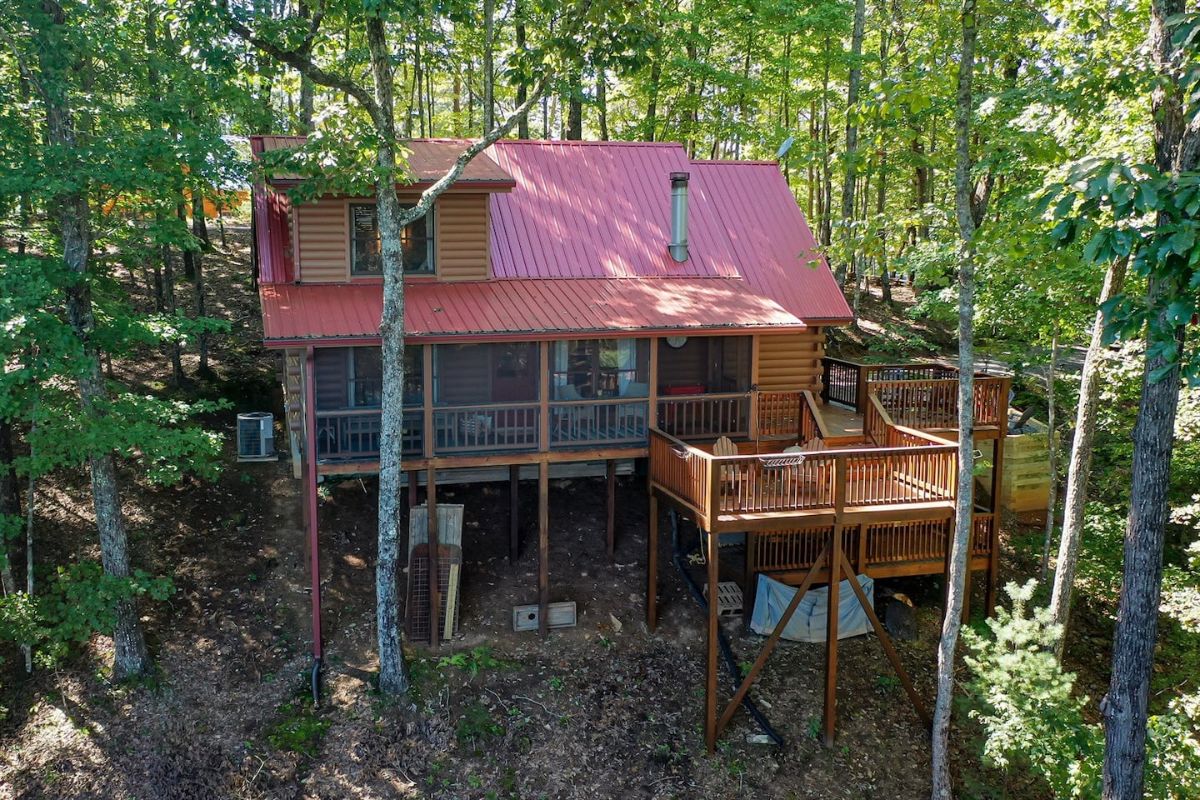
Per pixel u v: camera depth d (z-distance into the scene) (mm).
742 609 16422
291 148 13266
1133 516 9844
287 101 26672
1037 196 13047
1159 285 9000
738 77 25344
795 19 23969
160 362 21609
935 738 13383
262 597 15859
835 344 28156
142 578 13500
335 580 16297
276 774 13031
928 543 16750
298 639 15172
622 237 19219
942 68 12805
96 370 12984
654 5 19188
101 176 11750
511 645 15445
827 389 20828
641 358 16594
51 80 11914
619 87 29406
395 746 13555
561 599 16312
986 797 13922
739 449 16672
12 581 14188
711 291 17625
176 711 13750
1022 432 22641
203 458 13898
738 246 19859
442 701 14273
